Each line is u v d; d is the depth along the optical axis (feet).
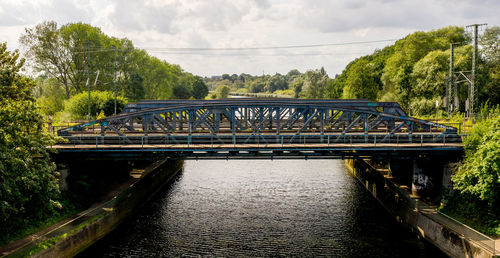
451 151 95.30
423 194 96.37
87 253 80.33
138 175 122.93
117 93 231.30
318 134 101.86
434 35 224.12
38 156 87.76
